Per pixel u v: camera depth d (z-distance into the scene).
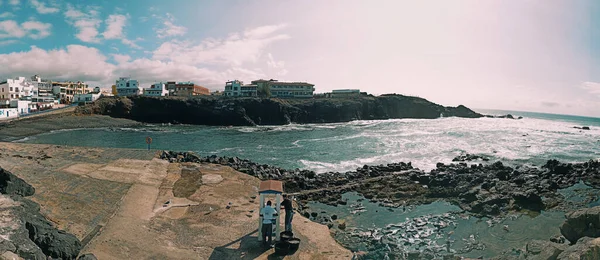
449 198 21.55
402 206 19.94
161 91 124.81
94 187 17.66
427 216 18.08
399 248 13.89
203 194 18.78
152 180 20.83
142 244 11.99
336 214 18.31
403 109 152.62
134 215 14.70
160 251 11.64
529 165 36.16
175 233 13.39
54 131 68.12
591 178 27.42
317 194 22.08
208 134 72.00
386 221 17.25
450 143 54.53
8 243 8.45
